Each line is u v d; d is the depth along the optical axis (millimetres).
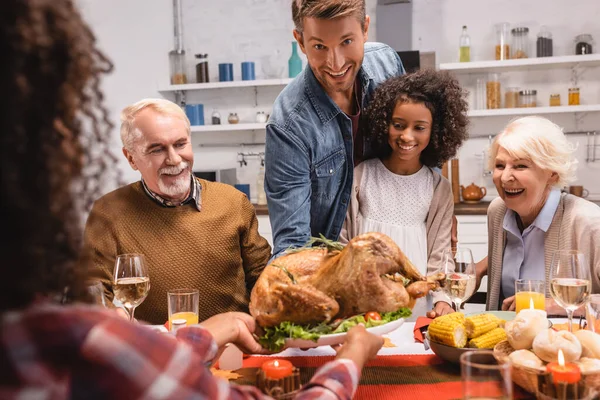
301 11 1752
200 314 1950
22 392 496
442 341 1314
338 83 1857
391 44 4512
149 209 1962
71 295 615
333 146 2021
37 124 527
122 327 566
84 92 593
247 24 4852
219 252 1962
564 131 4496
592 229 1812
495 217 2062
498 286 2053
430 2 4551
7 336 508
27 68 515
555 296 1390
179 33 4902
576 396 988
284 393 1021
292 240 1942
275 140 2002
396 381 1230
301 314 1198
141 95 4219
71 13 566
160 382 564
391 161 2152
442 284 1316
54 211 538
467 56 4340
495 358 1003
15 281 517
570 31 4402
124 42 3943
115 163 635
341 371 821
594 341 1151
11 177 498
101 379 540
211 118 4922
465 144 4629
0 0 496
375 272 1217
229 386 687
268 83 4570
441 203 2146
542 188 1868
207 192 2039
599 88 4391
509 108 4297
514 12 4461
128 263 1506
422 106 1968
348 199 2098
